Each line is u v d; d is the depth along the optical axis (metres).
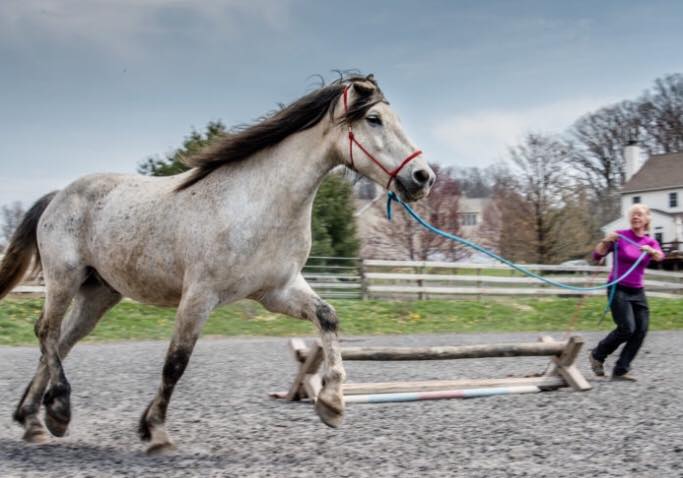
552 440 5.39
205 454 5.02
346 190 21.70
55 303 5.61
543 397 7.21
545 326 16.95
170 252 5.14
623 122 63.50
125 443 5.40
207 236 4.94
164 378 4.95
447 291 20.67
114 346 12.43
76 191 5.75
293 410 6.62
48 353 5.54
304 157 5.05
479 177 72.44
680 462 4.78
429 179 4.89
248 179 5.05
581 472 4.56
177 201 5.19
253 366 9.84
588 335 14.64
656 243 8.12
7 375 8.86
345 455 4.99
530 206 33.78
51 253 5.66
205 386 8.06
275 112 5.34
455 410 6.59
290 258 5.08
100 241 5.49
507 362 10.87
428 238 34.03
